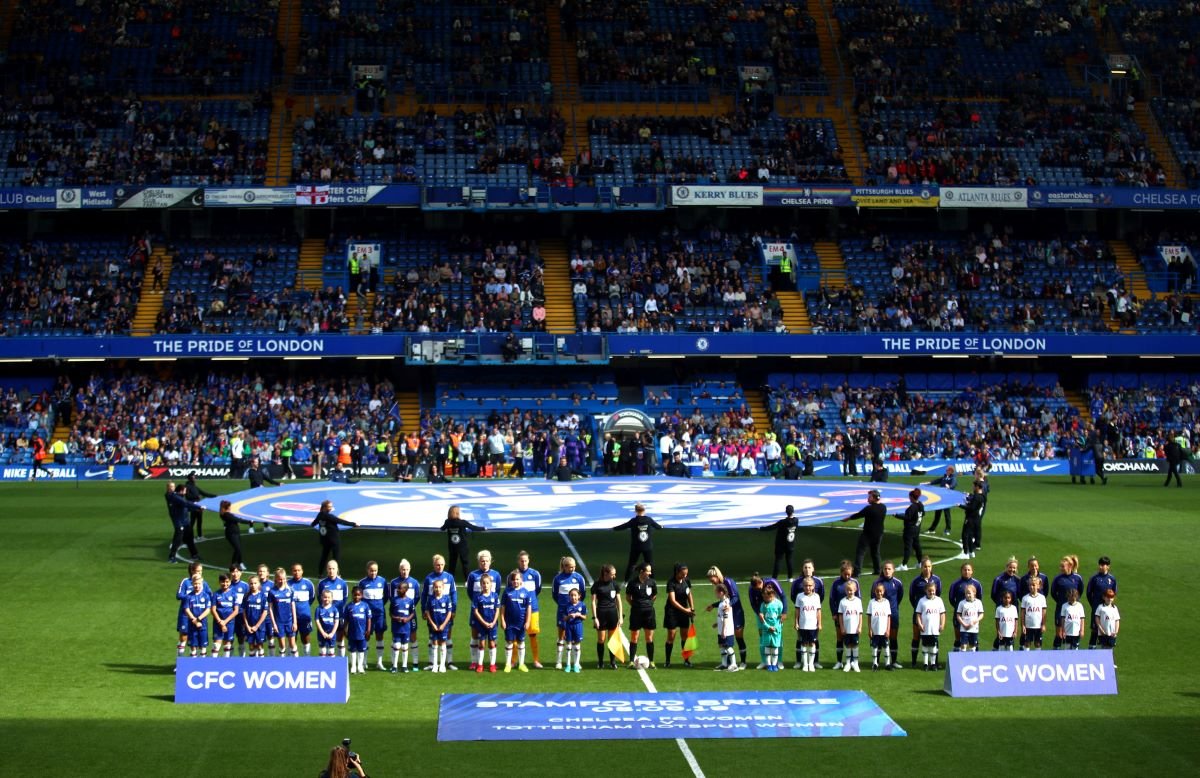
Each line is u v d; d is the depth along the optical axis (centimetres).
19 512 4919
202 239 7662
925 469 6750
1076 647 2681
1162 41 9088
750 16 8950
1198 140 8425
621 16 8838
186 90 8081
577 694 2402
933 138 8206
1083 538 4297
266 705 2339
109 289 7175
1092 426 7044
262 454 6412
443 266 7469
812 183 7775
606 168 7838
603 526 3578
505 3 8812
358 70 8250
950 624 3044
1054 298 7612
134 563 3803
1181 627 3019
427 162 7800
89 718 2248
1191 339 7344
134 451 6438
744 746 2100
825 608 3241
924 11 9150
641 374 7450
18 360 6825
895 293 7506
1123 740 2144
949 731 2189
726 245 7869
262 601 2581
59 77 8038
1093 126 8412
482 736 2142
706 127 8150
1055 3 9244
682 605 2661
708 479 5316
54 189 7312
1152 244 8112
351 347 6938
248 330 7025
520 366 7231
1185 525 4597
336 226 7812
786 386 7356
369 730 2181
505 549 4166
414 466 6256
